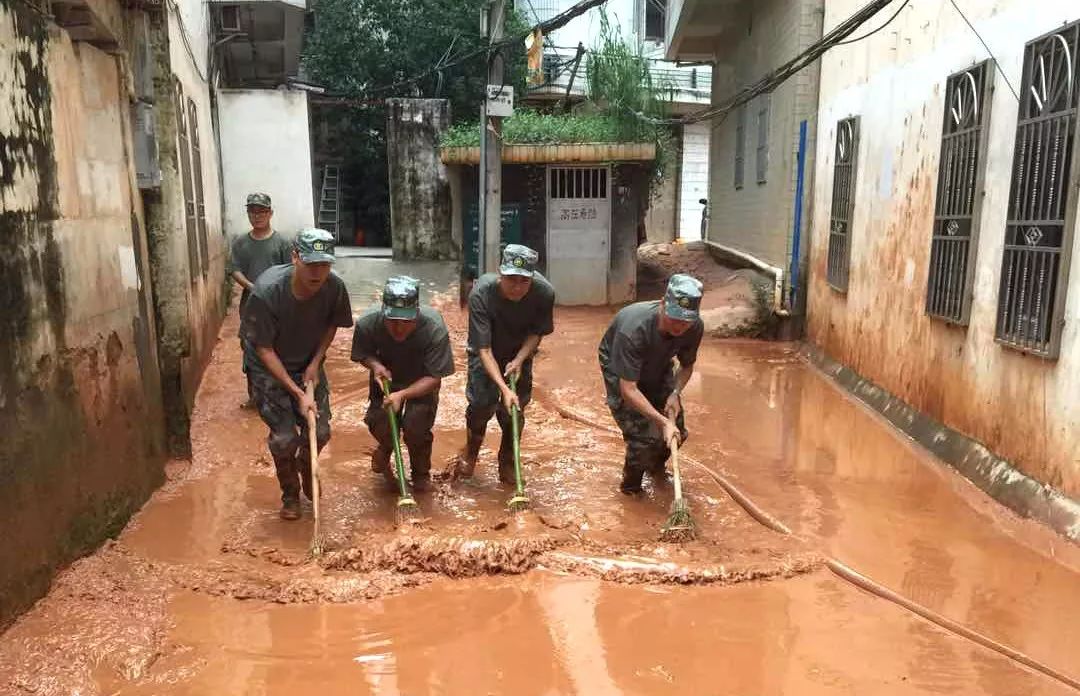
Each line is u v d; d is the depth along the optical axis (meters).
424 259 14.98
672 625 3.74
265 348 4.64
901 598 3.96
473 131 14.03
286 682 3.23
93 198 4.34
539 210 14.26
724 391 8.59
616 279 14.54
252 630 3.63
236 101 12.60
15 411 3.40
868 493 5.58
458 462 5.79
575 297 14.49
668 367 5.38
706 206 19.14
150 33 5.53
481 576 4.20
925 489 5.68
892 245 7.75
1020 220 5.30
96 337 4.30
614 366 5.00
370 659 3.42
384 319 4.89
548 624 3.74
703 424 7.27
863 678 3.32
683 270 16.53
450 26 17.89
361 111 18.78
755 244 13.32
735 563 4.33
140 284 5.18
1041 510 4.84
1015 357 5.38
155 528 4.72
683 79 23.33
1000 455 5.52
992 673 3.38
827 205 10.05
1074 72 4.77
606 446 6.56
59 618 3.51
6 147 3.32
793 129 10.99
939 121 6.76
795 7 10.67
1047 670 3.37
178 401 5.73
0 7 3.31
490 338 5.29
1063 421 4.79
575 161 13.74
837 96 9.68
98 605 3.66
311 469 4.67
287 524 4.85
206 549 4.48
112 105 4.79
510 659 3.44
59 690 3.05
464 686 3.23
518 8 19.95
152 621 3.63
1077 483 4.62
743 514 5.18
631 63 13.70
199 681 3.22
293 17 12.34
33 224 3.57
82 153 4.22
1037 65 5.20
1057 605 3.96
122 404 4.70
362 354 5.16
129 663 3.26
